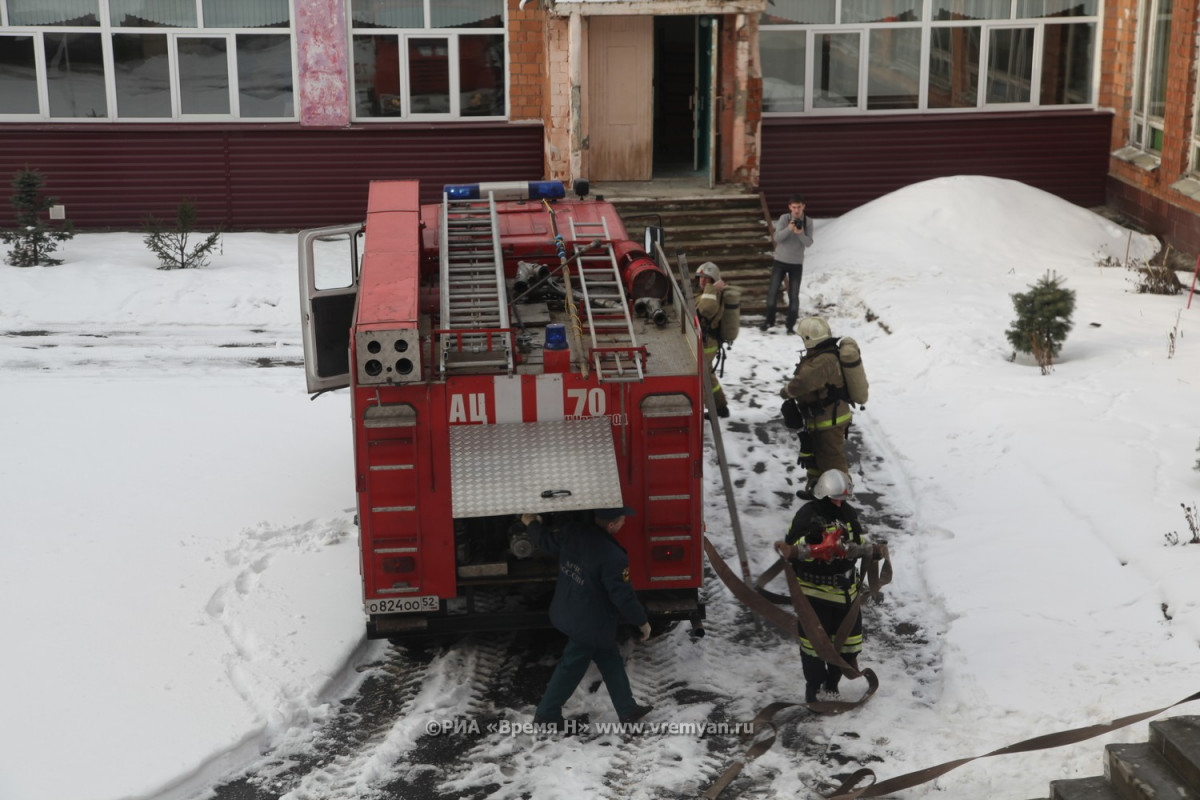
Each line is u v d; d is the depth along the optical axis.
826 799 6.13
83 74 18.30
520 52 18.36
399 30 18.36
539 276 8.35
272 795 6.28
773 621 7.14
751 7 16.61
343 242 9.57
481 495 6.69
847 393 9.48
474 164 18.75
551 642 7.92
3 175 18.28
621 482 7.05
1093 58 19.22
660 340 7.66
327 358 8.83
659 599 7.34
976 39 19.02
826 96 19.14
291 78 18.44
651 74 17.67
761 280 16.03
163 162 18.38
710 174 17.36
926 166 19.22
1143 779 5.48
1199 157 16.58
